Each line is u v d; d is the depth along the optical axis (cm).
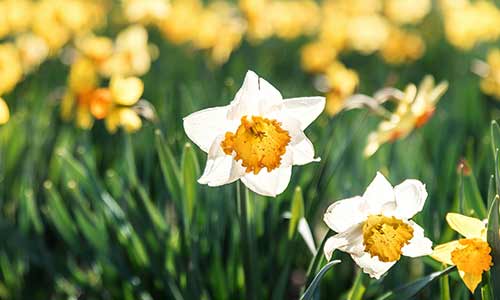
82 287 363
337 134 416
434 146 427
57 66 616
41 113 469
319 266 259
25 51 552
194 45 664
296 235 293
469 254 223
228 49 621
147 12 582
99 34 762
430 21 834
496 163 238
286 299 338
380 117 459
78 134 460
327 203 452
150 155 373
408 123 330
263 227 320
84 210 339
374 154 389
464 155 455
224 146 225
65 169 374
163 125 383
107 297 362
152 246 324
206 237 323
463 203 271
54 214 347
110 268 348
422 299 327
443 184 353
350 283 351
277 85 558
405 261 316
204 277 324
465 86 536
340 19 715
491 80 515
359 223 223
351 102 358
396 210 226
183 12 665
